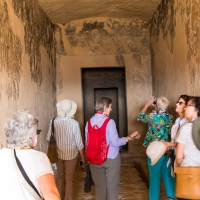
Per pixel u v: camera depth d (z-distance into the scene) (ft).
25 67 16.33
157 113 12.23
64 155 12.28
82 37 26.50
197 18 13.15
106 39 26.58
